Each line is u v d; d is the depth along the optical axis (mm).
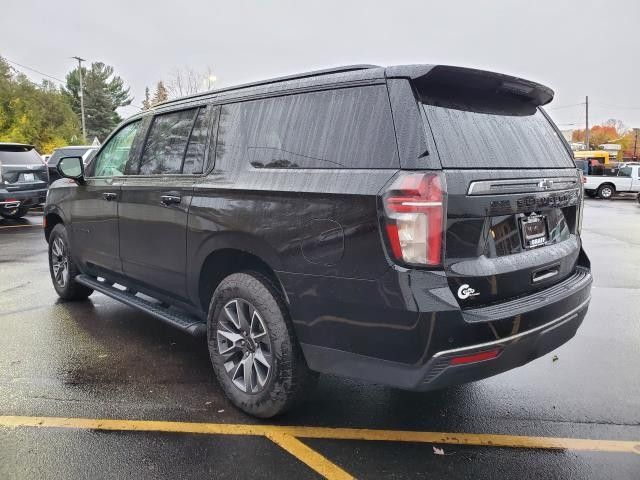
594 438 2979
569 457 2785
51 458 2725
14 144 12047
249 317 3143
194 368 3904
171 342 4449
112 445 2852
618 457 2791
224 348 3297
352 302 2533
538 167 2971
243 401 3148
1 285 6414
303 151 2857
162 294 3992
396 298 2369
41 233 11023
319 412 3248
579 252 3471
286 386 2914
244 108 3322
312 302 2709
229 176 3240
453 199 2391
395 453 2807
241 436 2955
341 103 2756
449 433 3020
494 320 2430
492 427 3090
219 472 2623
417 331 2334
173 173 3736
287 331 2896
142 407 3289
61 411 3227
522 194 2734
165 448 2828
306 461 2723
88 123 62719
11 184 11680
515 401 3424
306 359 2824
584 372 3904
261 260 3021
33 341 4445
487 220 2562
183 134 3758
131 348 4305
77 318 5082
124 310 5379
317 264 2666
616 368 3986
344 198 2541
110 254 4477
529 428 3082
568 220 3311
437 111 2551
